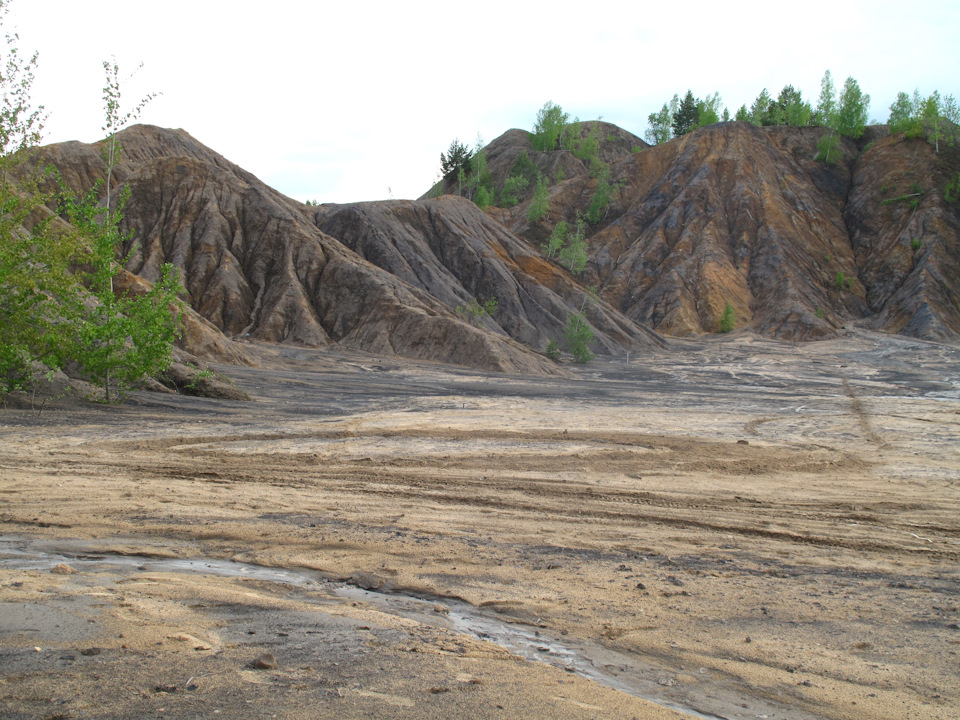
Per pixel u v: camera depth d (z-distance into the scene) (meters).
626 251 109.25
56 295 21.97
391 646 4.84
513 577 6.97
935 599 6.67
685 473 15.19
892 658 5.22
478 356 51.41
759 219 104.25
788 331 85.06
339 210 78.62
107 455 13.97
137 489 10.43
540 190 114.75
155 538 7.87
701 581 7.09
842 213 110.62
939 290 88.44
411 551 7.74
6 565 6.52
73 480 10.91
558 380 46.53
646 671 4.87
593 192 123.12
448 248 78.94
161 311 23.38
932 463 17.94
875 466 17.27
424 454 16.50
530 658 4.95
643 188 122.00
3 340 20.47
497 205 132.25
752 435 23.48
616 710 4.02
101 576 6.21
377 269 63.88
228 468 13.30
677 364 62.81
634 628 5.71
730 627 5.80
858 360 65.69
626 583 6.91
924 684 4.77
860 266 101.19
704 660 5.10
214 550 7.52
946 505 12.40
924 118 114.69
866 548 8.98
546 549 8.12
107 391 22.48
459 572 7.06
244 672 4.21
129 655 4.36
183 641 4.67
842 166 117.62
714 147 117.69
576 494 12.23
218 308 55.84
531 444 18.95
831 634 5.68
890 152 112.94
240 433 18.67
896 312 89.00
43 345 21.38
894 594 6.80
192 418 21.48
